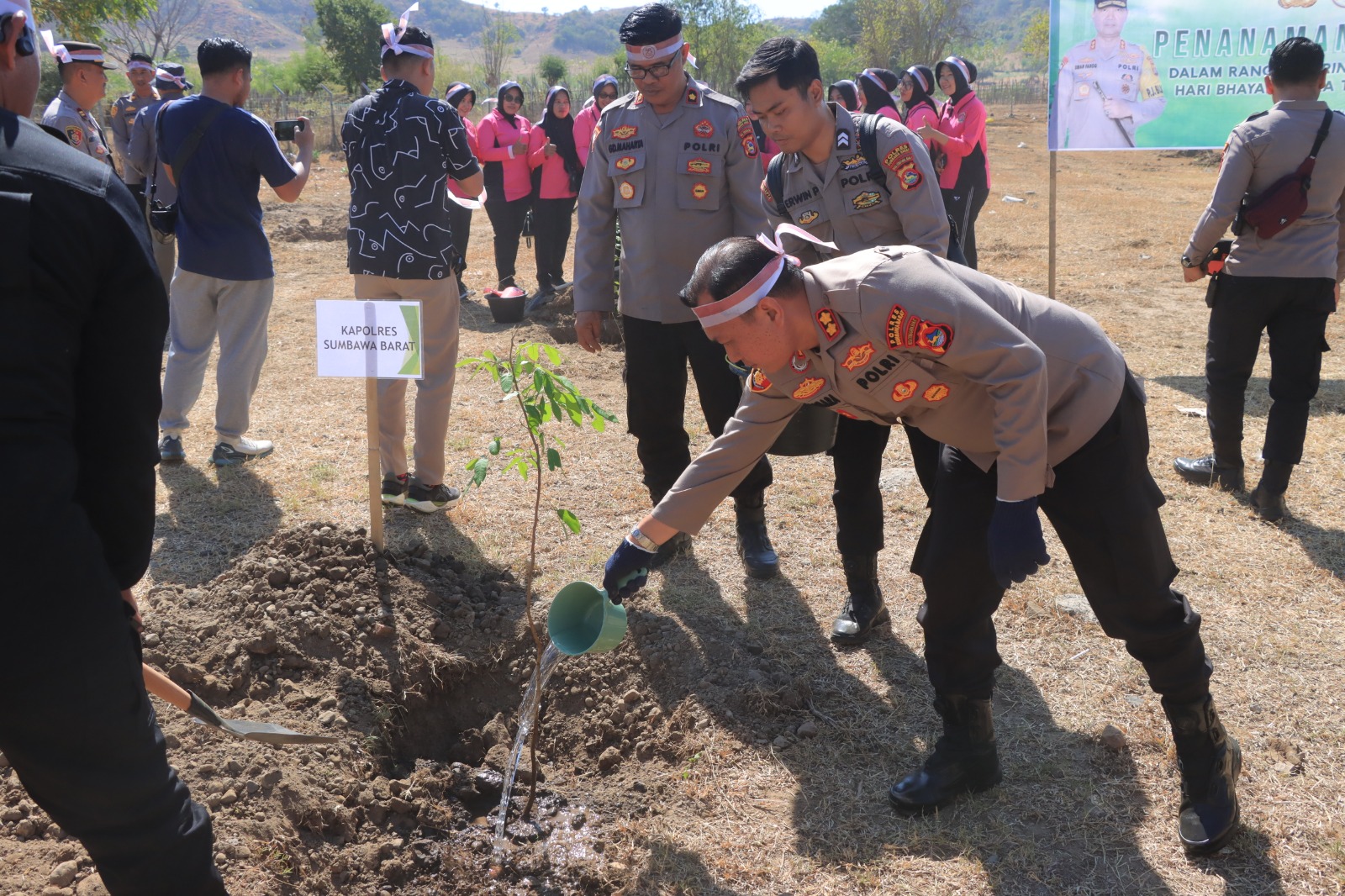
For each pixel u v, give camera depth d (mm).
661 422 4160
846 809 2816
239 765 2756
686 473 2570
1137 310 8453
